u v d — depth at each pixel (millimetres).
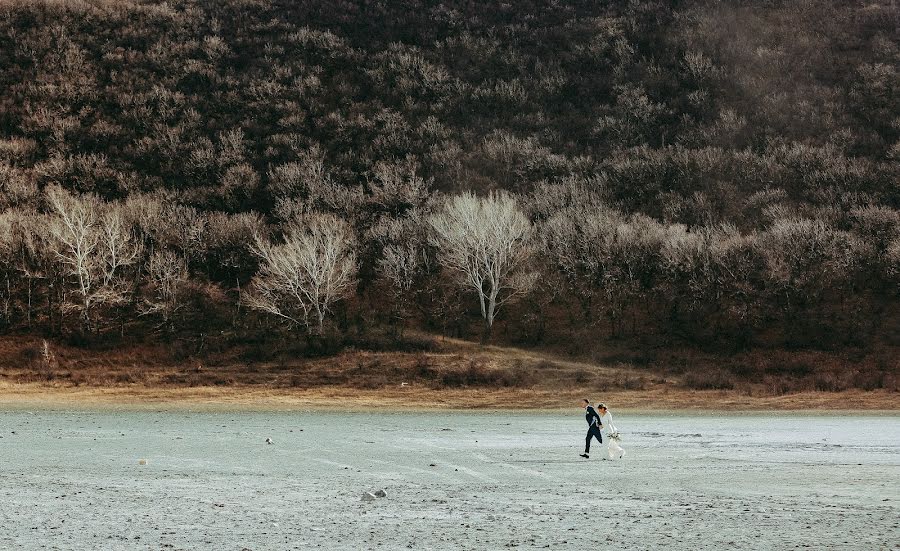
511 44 169000
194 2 178000
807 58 154000
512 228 85625
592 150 133375
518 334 83188
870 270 91188
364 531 17047
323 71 156375
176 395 63000
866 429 43281
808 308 85562
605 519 18297
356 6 179750
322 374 70875
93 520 18109
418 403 60281
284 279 84625
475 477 25000
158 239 98125
